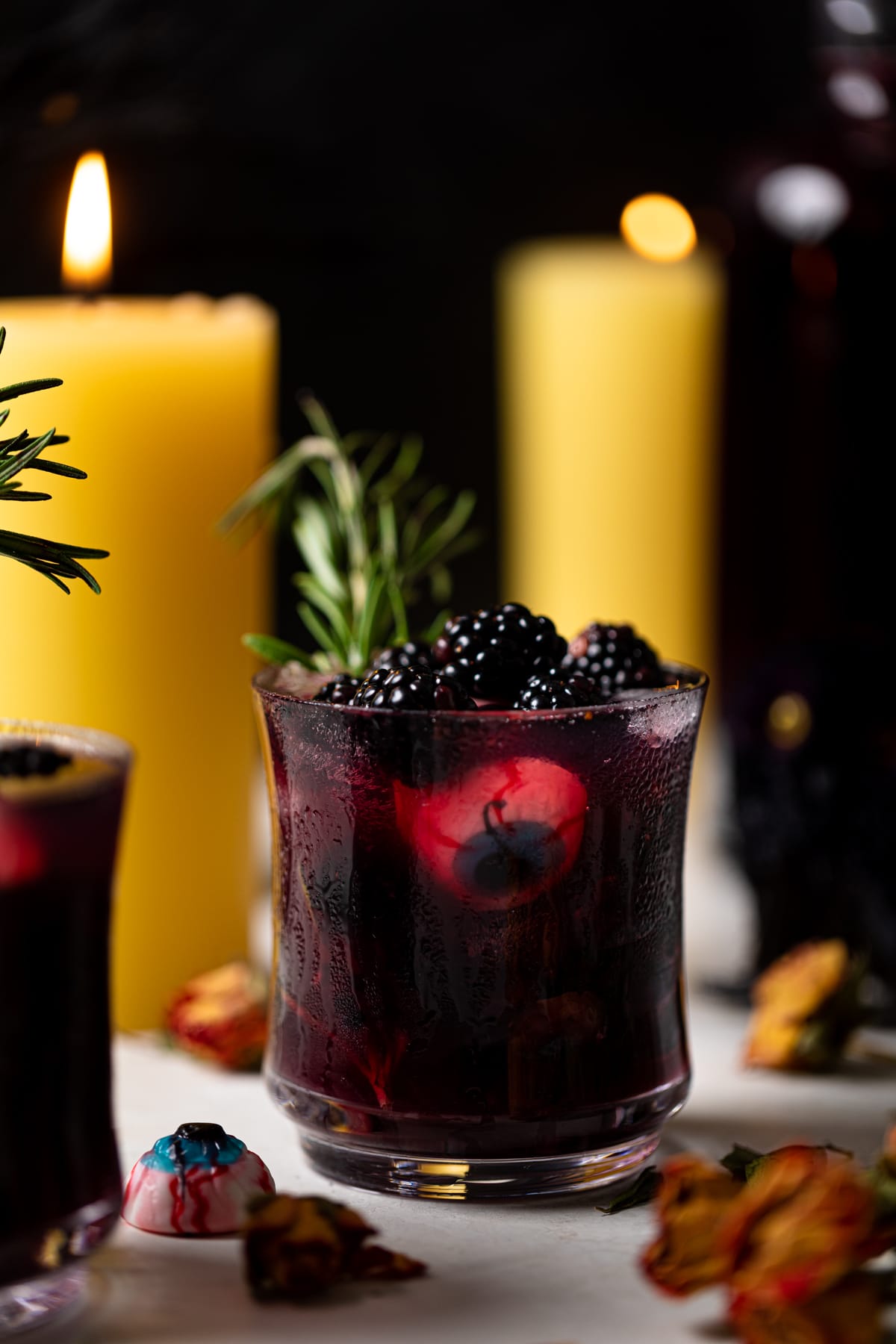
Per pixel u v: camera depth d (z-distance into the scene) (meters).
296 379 1.02
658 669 0.61
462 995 0.56
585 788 0.56
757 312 0.85
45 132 0.84
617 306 0.88
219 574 0.71
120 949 0.71
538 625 0.59
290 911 0.59
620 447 0.88
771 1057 0.67
